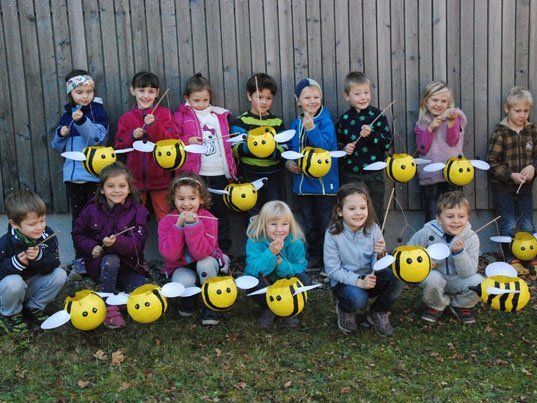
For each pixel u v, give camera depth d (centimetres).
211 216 452
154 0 544
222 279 403
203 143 527
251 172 542
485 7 556
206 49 551
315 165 484
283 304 389
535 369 386
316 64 557
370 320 436
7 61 543
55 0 537
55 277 430
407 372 382
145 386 363
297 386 363
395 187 571
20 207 400
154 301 385
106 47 546
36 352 397
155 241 562
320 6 550
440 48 559
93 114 529
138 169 523
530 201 567
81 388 362
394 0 552
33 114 549
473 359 399
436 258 392
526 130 557
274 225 431
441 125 548
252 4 548
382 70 559
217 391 358
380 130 534
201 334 428
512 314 460
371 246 432
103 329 430
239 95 557
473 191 573
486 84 564
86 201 542
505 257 569
